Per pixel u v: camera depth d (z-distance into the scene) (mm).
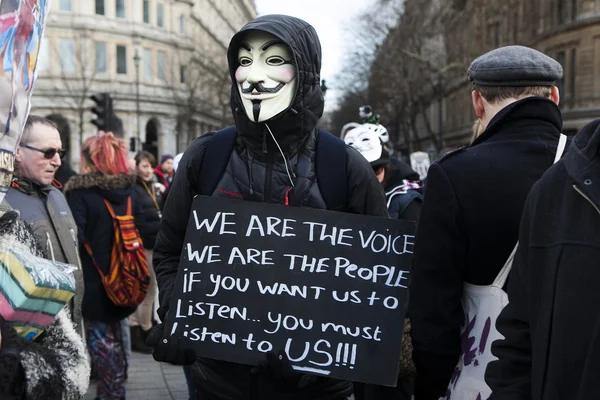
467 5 38125
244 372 2205
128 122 50469
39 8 1512
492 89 2170
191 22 58562
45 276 1623
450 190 2068
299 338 2094
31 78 1480
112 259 4082
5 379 1438
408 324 2930
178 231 2379
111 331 4145
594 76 31297
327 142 2303
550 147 2055
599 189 1373
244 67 2172
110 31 49094
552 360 1436
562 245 1458
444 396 2172
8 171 1389
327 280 2119
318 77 2242
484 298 2057
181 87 55594
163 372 5531
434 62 37312
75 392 1693
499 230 2020
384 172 3867
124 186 4230
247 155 2279
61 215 3164
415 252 2143
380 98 43438
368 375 2061
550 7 33344
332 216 2145
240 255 2150
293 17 2219
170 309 2137
